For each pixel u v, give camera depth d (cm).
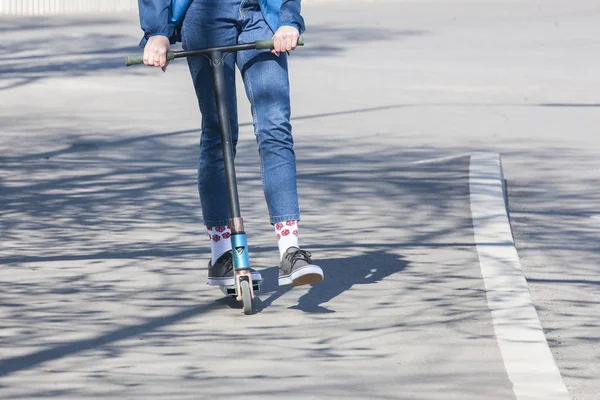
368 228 2028
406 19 9375
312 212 2208
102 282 1589
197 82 1425
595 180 2703
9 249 1831
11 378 1155
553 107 4281
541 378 1163
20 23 8456
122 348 1266
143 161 2930
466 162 2836
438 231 1983
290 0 1388
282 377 1162
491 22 9088
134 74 5347
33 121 3750
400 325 1362
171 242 1900
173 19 1396
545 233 2114
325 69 5703
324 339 1301
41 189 2480
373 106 4288
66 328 1345
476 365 1205
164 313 1418
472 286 1559
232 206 1389
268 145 1409
